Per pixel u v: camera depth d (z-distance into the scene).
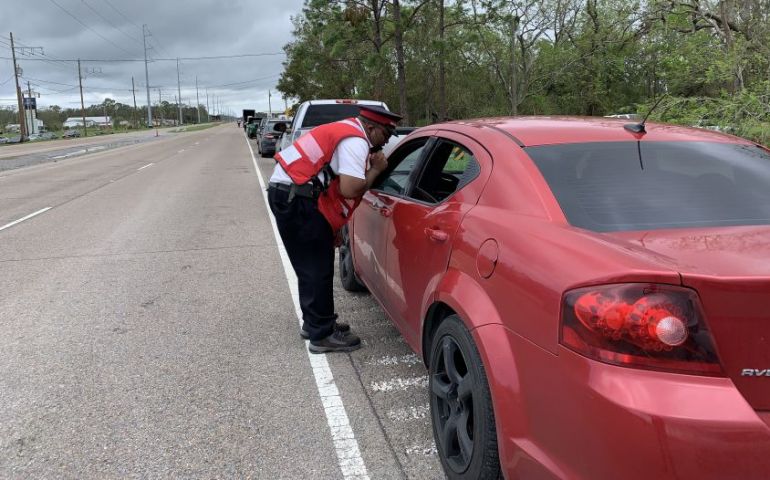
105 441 3.09
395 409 3.44
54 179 17.86
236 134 71.06
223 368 4.00
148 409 3.43
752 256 1.88
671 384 1.67
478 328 2.31
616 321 1.74
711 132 3.17
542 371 1.97
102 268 6.71
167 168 21.91
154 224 9.68
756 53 10.52
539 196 2.43
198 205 11.91
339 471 2.84
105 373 3.91
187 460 2.92
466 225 2.67
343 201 4.04
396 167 4.22
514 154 2.70
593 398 1.75
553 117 3.41
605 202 2.40
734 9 12.70
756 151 2.95
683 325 1.69
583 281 1.85
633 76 25.94
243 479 2.77
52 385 3.73
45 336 4.59
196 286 5.99
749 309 1.69
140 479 2.77
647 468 1.65
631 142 2.81
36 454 2.97
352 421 3.30
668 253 1.94
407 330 3.47
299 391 3.67
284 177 3.94
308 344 4.43
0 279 6.26
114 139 60.38
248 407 3.46
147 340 4.51
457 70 26.56
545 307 1.98
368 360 4.14
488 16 20.61
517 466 2.08
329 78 30.45
